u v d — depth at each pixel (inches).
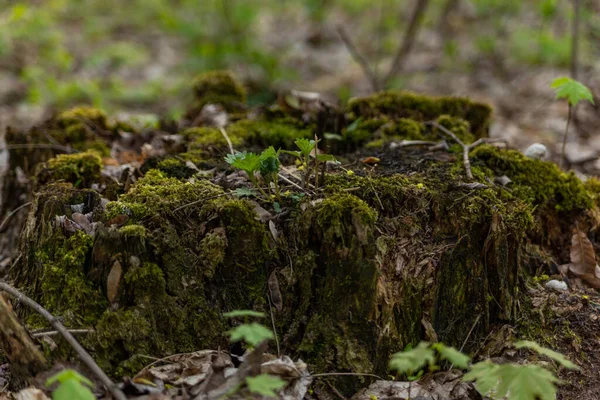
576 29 86.0
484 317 63.4
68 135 75.0
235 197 62.9
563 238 69.2
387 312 61.7
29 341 59.1
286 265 62.1
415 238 63.2
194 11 145.1
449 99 76.2
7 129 74.2
